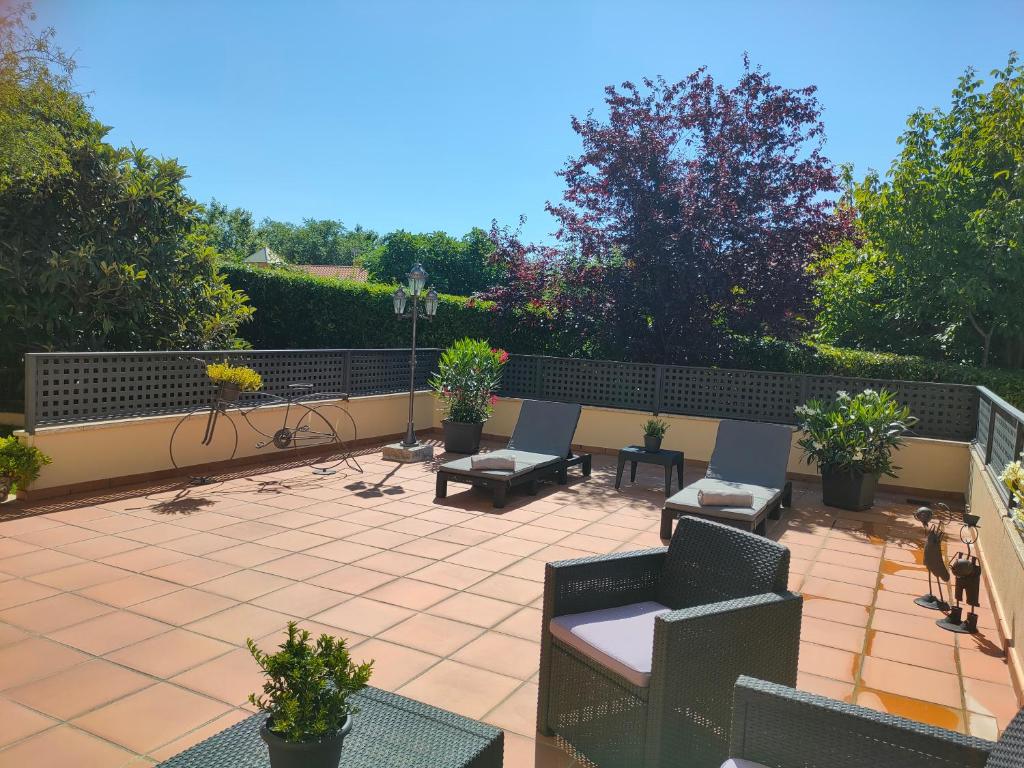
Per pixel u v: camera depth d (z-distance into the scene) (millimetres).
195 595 4223
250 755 1925
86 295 9414
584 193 11188
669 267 10578
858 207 12125
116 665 3342
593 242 11039
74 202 9820
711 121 10859
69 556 4820
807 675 3580
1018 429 4824
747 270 10508
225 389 7055
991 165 11383
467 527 5906
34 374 6082
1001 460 5574
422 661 3500
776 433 6789
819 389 8859
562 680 2797
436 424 10688
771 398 9109
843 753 1811
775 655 2607
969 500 7082
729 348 10844
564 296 11312
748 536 2846
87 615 3891
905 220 11305
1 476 5852
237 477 7336
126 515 5828
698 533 3021
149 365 6957
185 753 1926
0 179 9047
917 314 11695
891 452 8086
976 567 4168
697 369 9484
